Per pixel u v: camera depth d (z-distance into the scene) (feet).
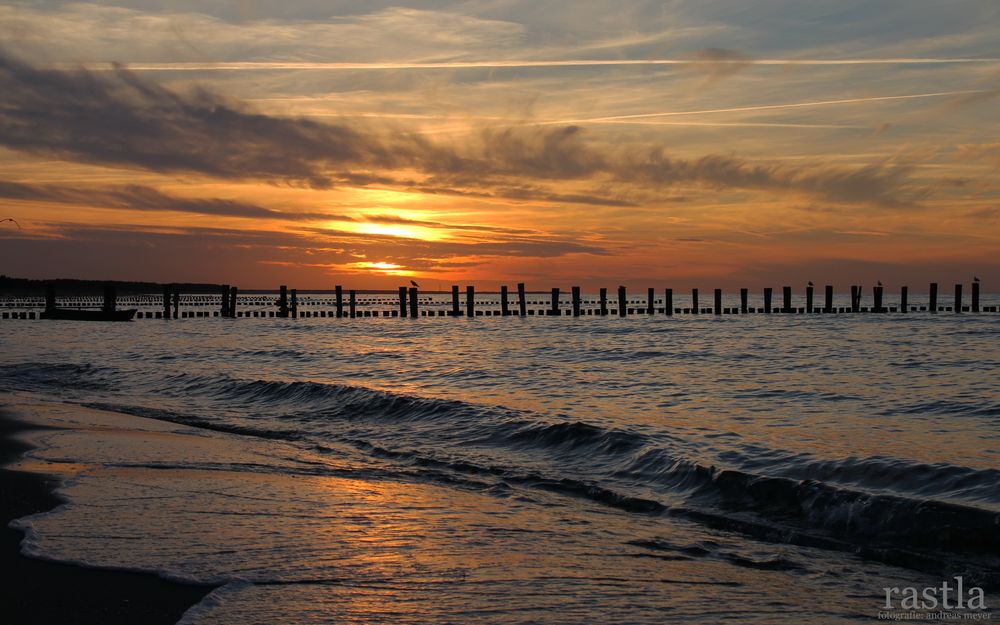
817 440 35.50
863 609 17.02
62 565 18.49
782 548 21.16
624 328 152.66
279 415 44.52
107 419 42.60
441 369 72.43
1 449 33.24
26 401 50.16
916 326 152.15
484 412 41.55
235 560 19.25
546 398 51.55
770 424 40.50
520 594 17.56
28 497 24.88
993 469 27.35
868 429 38.93
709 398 51.55
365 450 34.73
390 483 28.35
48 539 20.39
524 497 26.63
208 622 15.47
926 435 37.17
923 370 70.79
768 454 31.91
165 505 24.25
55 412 44.93
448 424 40.09
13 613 15.74
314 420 42.83
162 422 41.98
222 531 21.66
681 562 20.01
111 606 16.16
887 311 238.48
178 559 19.16
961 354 87.92
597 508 25.27
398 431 39.09
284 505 24.73
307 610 16.31
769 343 107.34
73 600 16.43
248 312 250.37
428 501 25.82
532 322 184.14
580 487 27.81
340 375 67.10
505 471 30.40
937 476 27.02
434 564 19.45
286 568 18.81
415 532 22.13
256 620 15.70
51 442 34.99
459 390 56.24
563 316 225.15
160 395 53.67
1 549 19.57
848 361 80.07
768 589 18.11
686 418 42.52
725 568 19.56
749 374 67.62
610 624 15.99
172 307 324.39
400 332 144.46
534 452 33.81
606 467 30.76
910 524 21.81
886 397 51.60
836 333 131.34
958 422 41.22
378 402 45.91
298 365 76.54
